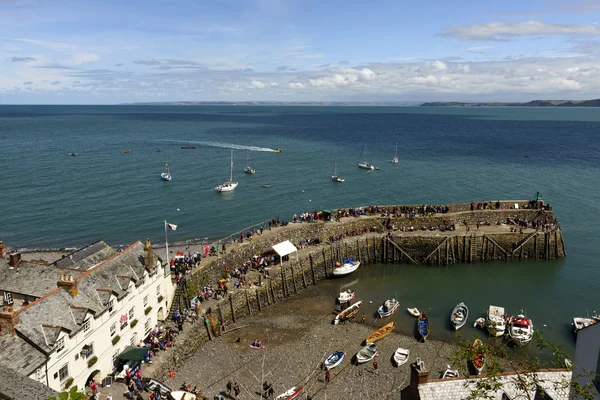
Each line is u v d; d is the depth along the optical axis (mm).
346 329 67938
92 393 48094
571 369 33469
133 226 107625
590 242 102438
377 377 56125
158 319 64188
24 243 96250
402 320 70750
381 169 174375
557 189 142875
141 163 179750
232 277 76812
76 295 49844
